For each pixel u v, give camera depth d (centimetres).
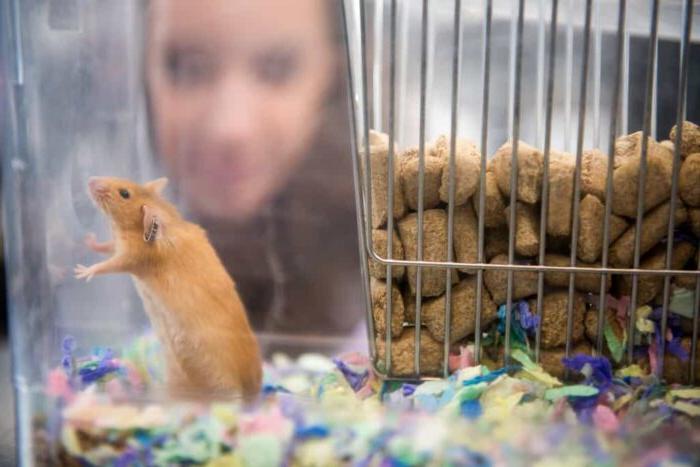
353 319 49
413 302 42
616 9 44
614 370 41
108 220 44
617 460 39
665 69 43
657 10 40
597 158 41
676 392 41
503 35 44
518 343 42
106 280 44
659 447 39
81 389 42
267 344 48
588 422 40
